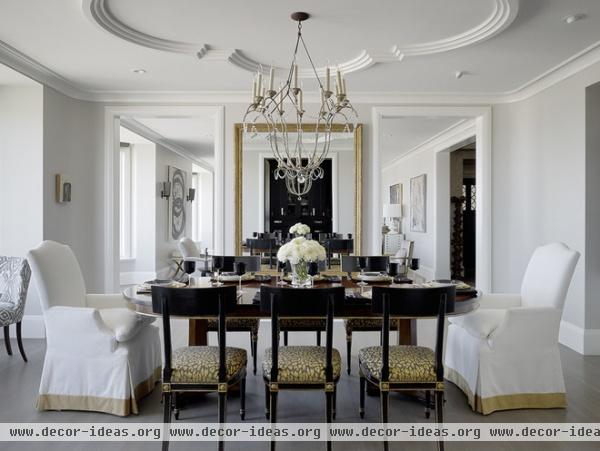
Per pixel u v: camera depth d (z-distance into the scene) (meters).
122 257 7.82
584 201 3.71
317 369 2.20
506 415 2.63
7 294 3.54
